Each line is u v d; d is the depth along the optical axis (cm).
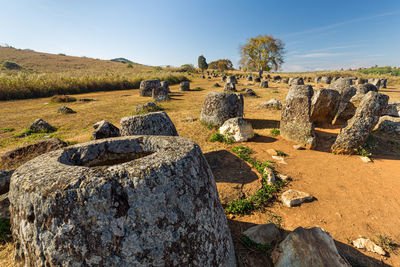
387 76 3117
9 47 6244
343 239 251
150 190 129
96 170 134
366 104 481
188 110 1038
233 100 696
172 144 180
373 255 228
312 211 302
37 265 125
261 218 288
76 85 1936
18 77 1728
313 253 191
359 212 299
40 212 124
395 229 267
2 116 977
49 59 5144
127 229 122
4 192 337
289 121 578
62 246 120
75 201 120
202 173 161
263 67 4212
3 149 559
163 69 5766
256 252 225
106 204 120
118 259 120
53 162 161
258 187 350
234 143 562
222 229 175
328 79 2594
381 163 457
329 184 372
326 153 512
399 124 640
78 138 621
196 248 142
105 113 1026
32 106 1249
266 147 538
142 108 991
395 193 343
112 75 2519
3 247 249
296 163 454
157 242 127
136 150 226
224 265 165
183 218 138
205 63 5978
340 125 719
